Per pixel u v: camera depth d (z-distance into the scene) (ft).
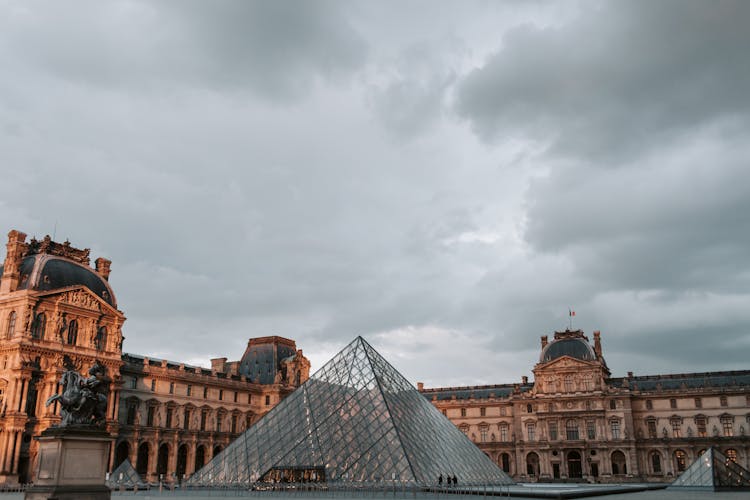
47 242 443.32
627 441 574.15
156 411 495.00
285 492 252.42
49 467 125.29
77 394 131.03
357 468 250.57
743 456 544.21
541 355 643.86
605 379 625.82
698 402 575.79
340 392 297.12
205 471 290.56
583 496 268.00
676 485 367.45
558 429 600.80
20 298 400.26
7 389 385.50
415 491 233.96
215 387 556.92
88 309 434.71
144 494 269.85
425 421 300.20
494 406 655.35
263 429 293.43
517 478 607.78
